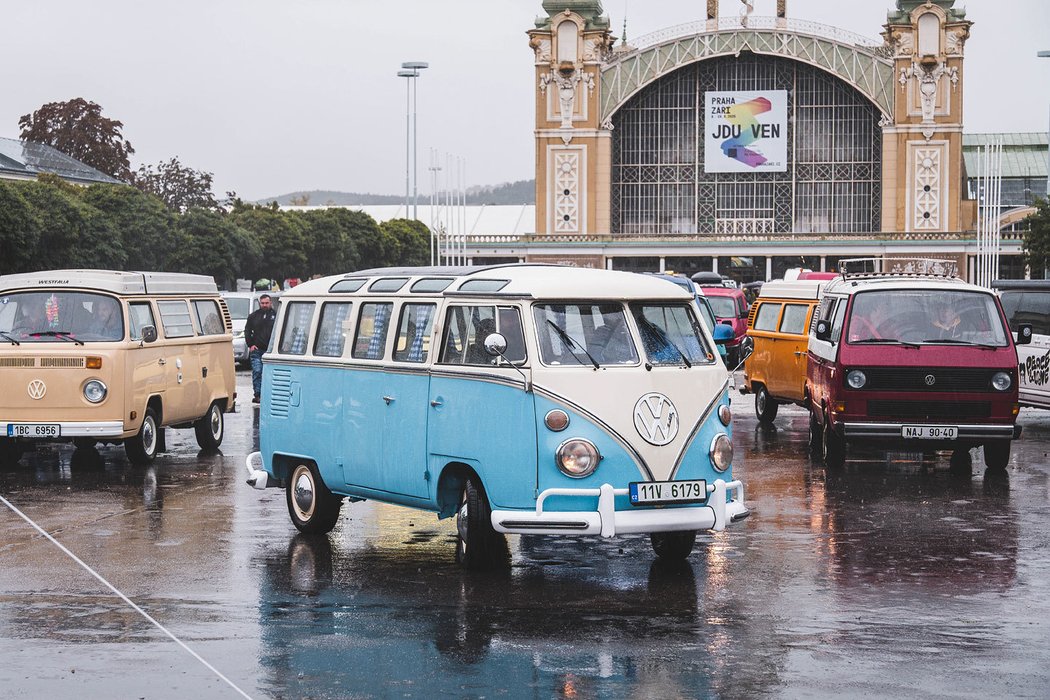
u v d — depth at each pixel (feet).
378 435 35.53
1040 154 398.62
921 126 324.80
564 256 338.95
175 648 25.79
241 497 45.80
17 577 32.40
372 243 344.69
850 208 334.24
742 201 338.34
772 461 56.59
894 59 324.60
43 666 24.56
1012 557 35.17
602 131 336.70
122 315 53.21
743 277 339.77
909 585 31.60
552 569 33.45
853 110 333.01
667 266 339.98
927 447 52.39
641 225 341.82
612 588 31.19
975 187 384.68
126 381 52.70
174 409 56.90
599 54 335.47
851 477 51.31
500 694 22.79
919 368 51.67
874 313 53.36
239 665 24.61
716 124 335.47
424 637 26.61
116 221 223.30
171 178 353.10
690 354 33.01
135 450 54.44
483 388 32.30
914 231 324.80
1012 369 51.93
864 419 51.93
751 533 38.81
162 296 56.80
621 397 31.53
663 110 339.16
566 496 31.04
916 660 24.91
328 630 27.22
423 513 42.52
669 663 24.70
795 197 335.67
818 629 27.30
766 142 333.21
